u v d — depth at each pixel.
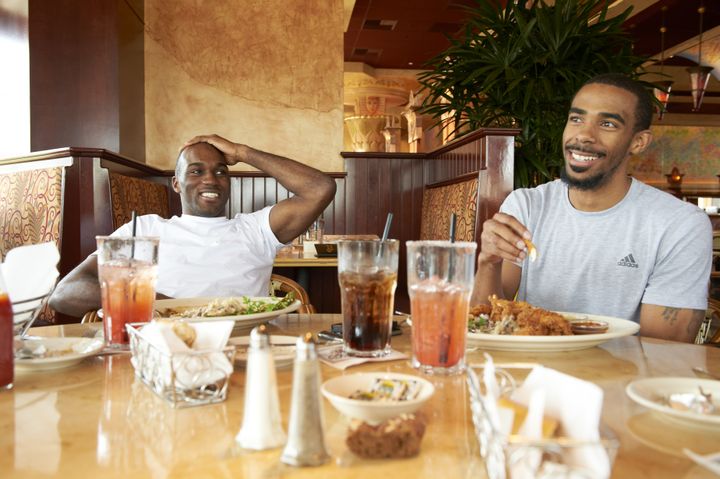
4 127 4.24
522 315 1.22
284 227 2.46
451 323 0.96
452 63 4.22
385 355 1.08
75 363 1.05
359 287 1.05
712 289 7.32
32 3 4.16
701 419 0.70
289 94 5.04
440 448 0.67
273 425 0.67
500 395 0.65
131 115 4.56
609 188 1.87
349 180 5.03
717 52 9.63
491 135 3.48
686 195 13.02
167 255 2.28
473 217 3.56
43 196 3.51
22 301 1.05
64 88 4.25
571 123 1.88
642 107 1.82
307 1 5.05
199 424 0.75
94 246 3.47
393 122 11.99
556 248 1.95
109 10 4.29
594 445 0.52
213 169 2.41
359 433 0.64
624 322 1.32
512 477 0.53
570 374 0.99
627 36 4.02
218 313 1.30
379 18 8.08
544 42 3.87
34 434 0.71
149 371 0.89
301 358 0.63
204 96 4.95
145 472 0.60
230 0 4.96
